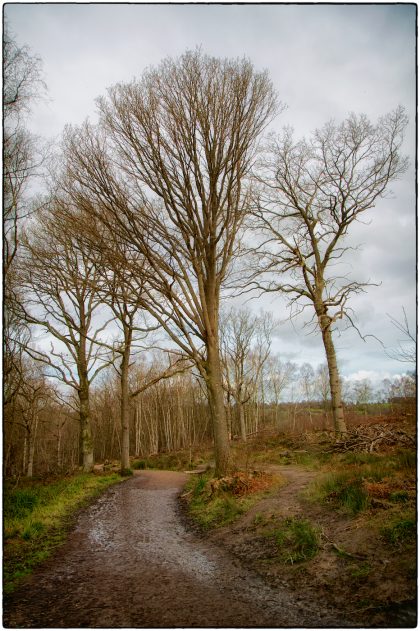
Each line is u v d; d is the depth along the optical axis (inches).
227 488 436.5
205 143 453.1
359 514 272.4
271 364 1998.0
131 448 2249.0
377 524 248.8
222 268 523.2
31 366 928.9
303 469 513.3
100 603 218.8
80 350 812.0
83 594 232.1
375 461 390.3
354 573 213.9
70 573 267.9
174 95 446.3
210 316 503.5
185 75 443.8
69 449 2000.5
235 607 206.4
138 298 495.8
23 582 253.0
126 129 451.5
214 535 340.8
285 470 530.0
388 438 494.9
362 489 298.8
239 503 389.1
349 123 643.5
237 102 452.4
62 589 240.1
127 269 496.4
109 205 472.1
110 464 1123.3
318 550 250.1
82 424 807.7
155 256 491.5
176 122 443.8
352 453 482.0
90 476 722.2
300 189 697.6
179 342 484.4
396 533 230.1
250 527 328.8
